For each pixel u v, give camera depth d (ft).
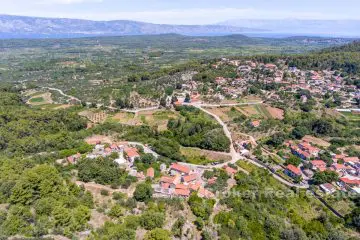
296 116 613.52
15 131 488.44
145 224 263.90
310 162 444.14
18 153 434.30
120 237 235.81
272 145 509.76
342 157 467.11
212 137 491.31
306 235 300.20
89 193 307.37
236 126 583.17
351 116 633.61
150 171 381.19
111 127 554.05
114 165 381.60
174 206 302.66
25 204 276.41
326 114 635.25
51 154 414.62
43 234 241.14
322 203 367.04
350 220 327.67
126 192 326.03
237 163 445.78
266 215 319.88
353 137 541.75
